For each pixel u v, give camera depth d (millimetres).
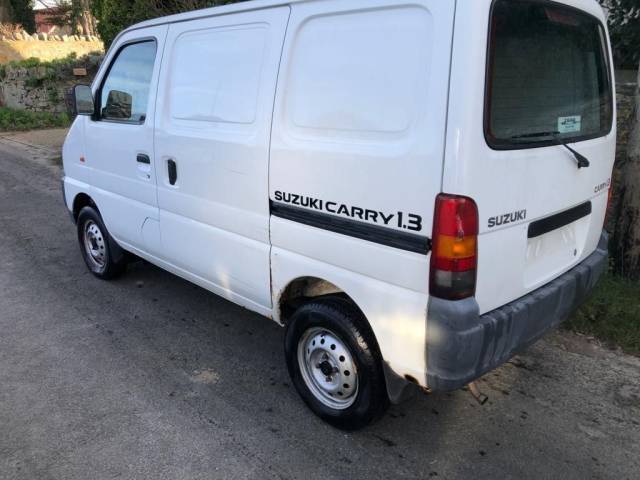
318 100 2627
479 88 2121
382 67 2357
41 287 4855
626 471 2672
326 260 2715
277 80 2816
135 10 8648
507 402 3205
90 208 4812
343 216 2578
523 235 2477
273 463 2721
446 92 2141
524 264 2541
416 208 2279
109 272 4867
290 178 2791
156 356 3721
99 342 3900
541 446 2846
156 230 3951
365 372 2707
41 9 31875
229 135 3125
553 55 2578
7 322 4191
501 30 2213
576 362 3600
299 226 2809
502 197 2301
